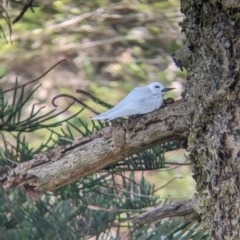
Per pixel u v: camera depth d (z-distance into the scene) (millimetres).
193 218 5020
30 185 5082
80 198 7195
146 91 5238
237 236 4590
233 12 4621
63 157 4984
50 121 18484
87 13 19625
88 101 19688
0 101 6609
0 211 8797
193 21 4871
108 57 20875
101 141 4934
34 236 8383
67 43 20391
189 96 4859
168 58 20297
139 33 20000
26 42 20203
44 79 20406
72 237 7969
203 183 4852
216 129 4684
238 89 4605
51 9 19594
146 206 7363
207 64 4758
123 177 7051
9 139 14109
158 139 4906
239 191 4590
